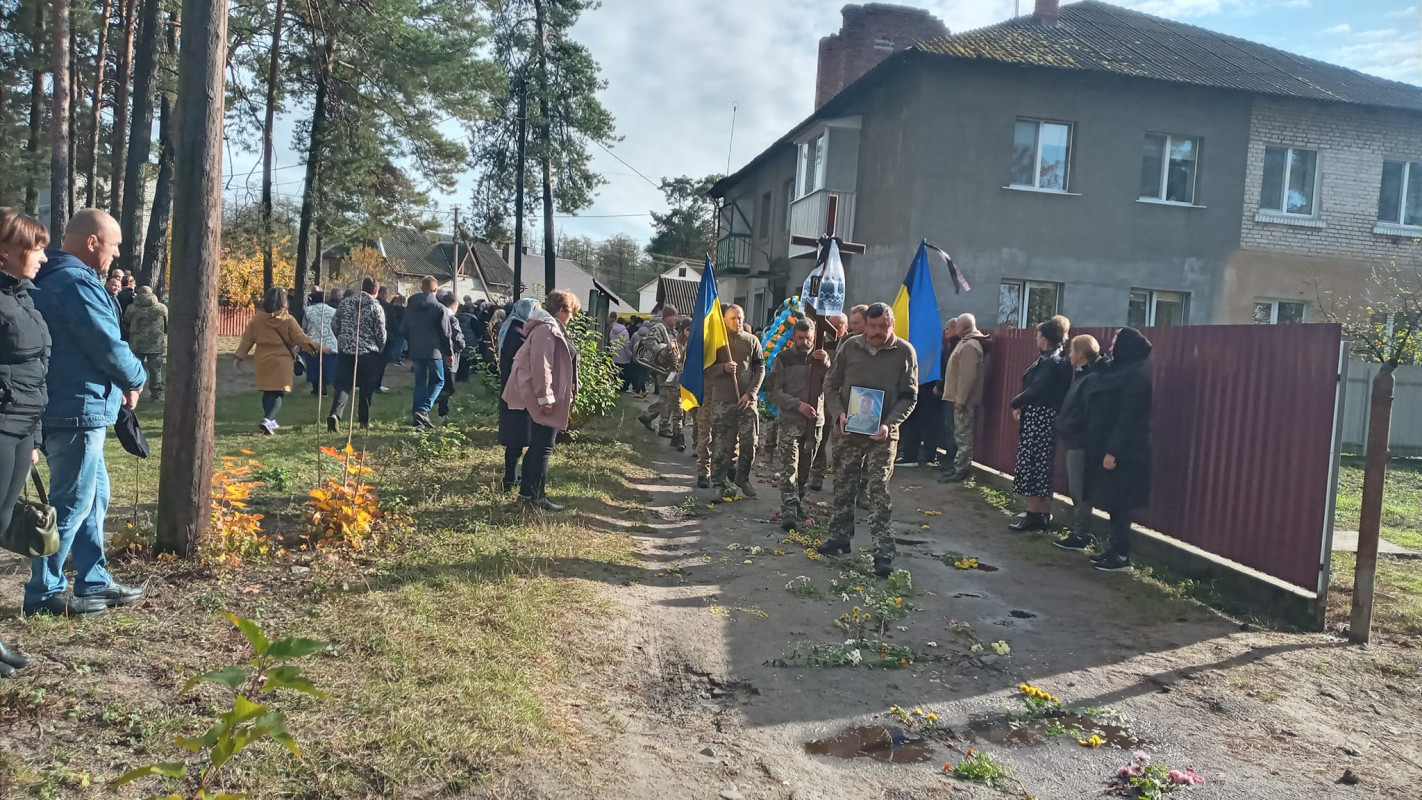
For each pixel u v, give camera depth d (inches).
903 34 868.0
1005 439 407.5
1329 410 215.0
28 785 110.7
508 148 1288.1
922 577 252.1
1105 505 266.7
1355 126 661.9
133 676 143.4
